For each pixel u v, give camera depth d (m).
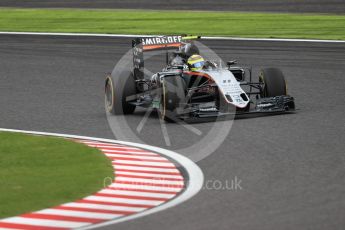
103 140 36.28
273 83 41.09
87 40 79.81
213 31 82.31
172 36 44.25
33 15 102.38
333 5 98.88
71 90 54.28
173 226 21.80
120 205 24.59
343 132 35.69
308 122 38.34
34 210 24.23
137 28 86.75
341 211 22.72
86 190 26.53
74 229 22.22
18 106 48.56
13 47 77.31
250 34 79.38
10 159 32.31
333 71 57.91
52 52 73.38
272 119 39.22
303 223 21.55
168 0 111.19
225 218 22.41
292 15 92.00
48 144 35.22
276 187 26.08
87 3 113.19
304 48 69.75
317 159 30.25
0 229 22.33
